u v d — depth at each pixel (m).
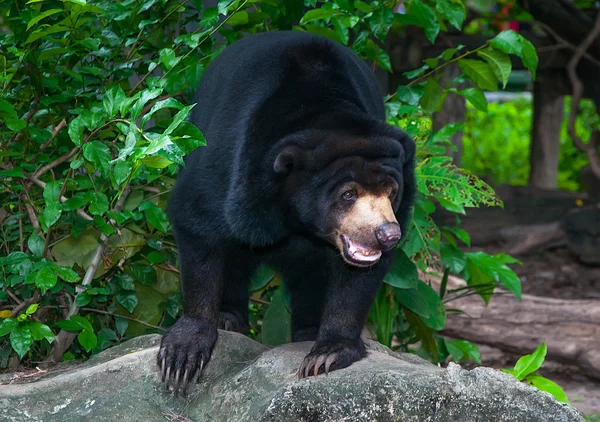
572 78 18.58
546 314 11.32
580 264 18.20
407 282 8.33
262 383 6.12
